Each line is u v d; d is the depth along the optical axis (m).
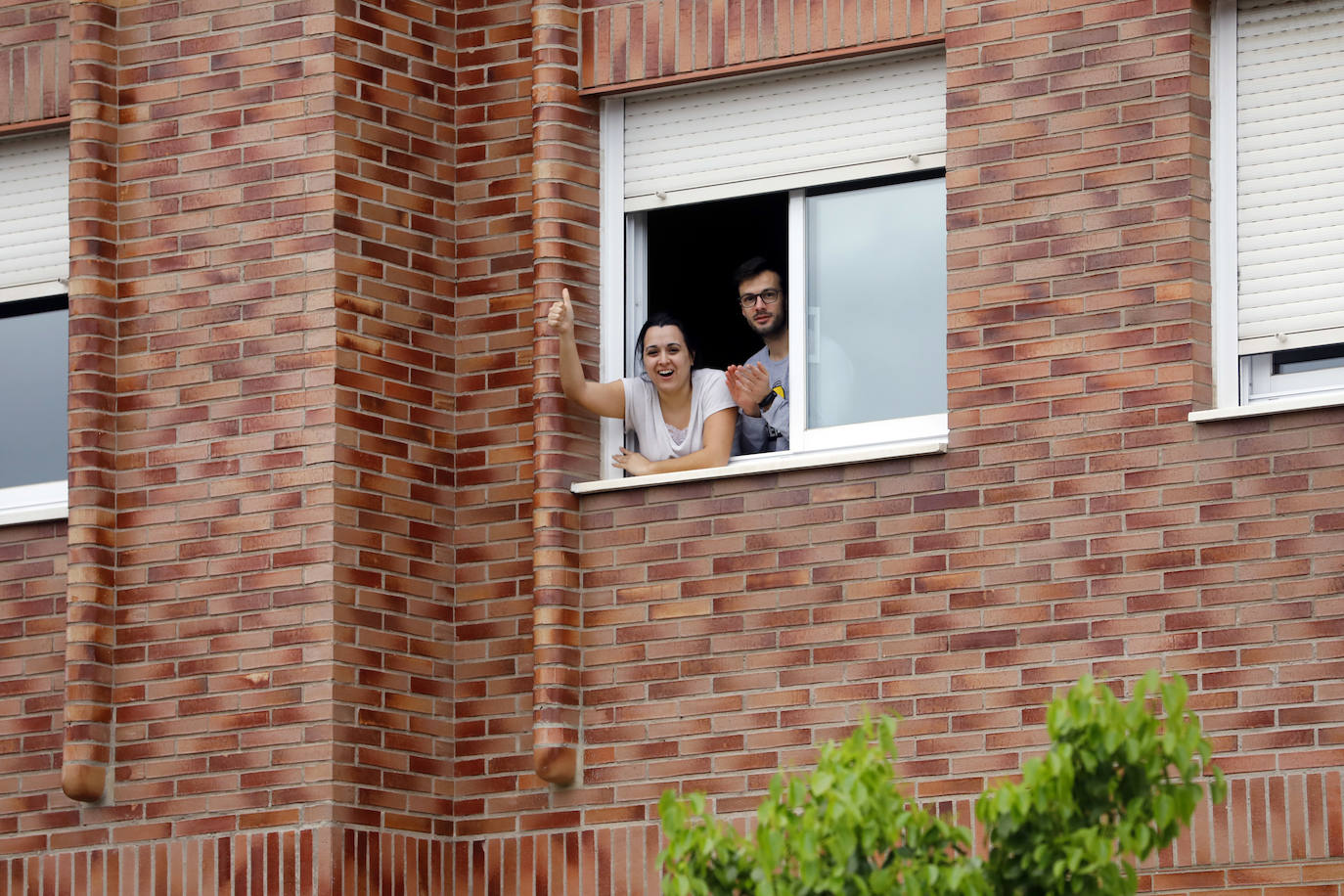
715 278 22.81
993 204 21.06
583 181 22.84
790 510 21.38
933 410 21.80
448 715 22.41
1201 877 19.28
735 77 22.62
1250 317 20.41
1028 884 14.02
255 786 21.52
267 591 21.83
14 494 24.12
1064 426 20.47
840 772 14.02
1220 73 20.77
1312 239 20.33
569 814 21.78
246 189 22.56
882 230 22.30
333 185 22.22
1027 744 20.12
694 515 21.73
